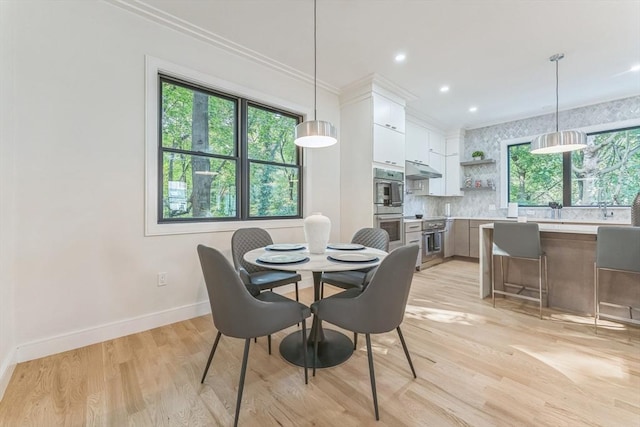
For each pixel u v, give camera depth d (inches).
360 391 59.9
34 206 71.4
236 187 116.4
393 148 151.8
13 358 66.2
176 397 57.9
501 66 124.6
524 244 102.7
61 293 75.4
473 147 221.5
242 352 76.3
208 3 85.5
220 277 53.6
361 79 138.4
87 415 52.6
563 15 91.1
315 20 93.7
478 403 55.9
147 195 89.7
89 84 79.7
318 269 59.1
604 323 94.0
